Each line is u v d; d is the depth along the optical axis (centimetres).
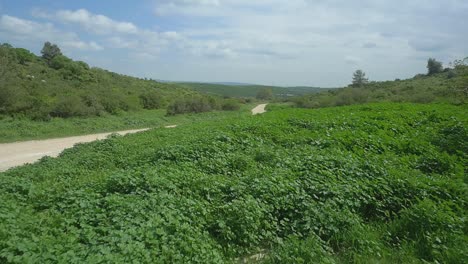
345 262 496
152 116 3959
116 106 3881
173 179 725
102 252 432
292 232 563
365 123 1425
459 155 993
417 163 909
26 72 4731
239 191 662
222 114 4769
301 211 594
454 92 2528
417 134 1225
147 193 650
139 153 1172
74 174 1026
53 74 5297
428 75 6712
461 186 705
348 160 816
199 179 725
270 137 1295
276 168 808
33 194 753
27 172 1088
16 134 2227
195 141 1195
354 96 4372
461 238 522
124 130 2923
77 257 420
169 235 494
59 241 475
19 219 555
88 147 1513
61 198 706
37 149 1912
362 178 726
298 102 5850
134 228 502
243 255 520
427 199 629
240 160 914
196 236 506
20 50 5666
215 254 471
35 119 2820
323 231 551
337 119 1566
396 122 1434
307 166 796
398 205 654
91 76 5869
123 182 727
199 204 600
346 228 559
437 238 522
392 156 935
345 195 641
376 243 526
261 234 554
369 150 1039
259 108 6975
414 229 568
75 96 3312
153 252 449
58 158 1353
